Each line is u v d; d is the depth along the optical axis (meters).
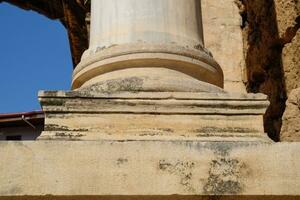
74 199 4.52
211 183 4.61
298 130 7.91
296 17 8.56
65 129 5.07
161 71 5.65
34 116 22.52
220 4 10.87
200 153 4.70
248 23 10.35
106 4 6.13
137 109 5.19
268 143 4.79
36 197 4.50
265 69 9.48
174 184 4.58
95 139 4.92
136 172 4.59
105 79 5.66
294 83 8.45
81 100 5.20
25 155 4.58
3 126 23.19
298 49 8.46
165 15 5.95
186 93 5.29
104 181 4.55
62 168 4.56
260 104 5.30
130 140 4.80
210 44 10.55
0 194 4.46
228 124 5.21
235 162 4.69
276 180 4.66
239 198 4.61
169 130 5.11
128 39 5.80
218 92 5.55
